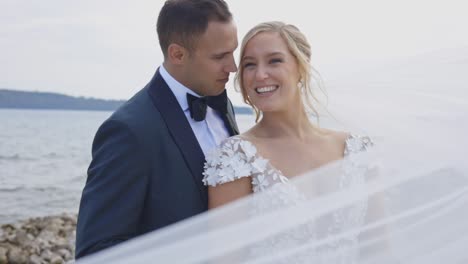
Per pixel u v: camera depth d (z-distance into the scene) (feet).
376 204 7.54
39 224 38.58
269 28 8.76
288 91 8.70
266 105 8.63
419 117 8.10
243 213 7.45
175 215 8.20
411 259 7.13
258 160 8.31
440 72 8.16
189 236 6.52
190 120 9.12
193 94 9.22
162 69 9.27
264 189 8.11
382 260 7.23
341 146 9.08
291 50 8.71
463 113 7.89
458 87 8.09
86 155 101.30
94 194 7.86
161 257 6.28
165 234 6.48
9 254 30.89
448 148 7.58
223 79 9.29
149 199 8.17
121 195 7.86
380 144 8.16
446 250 7.02
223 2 9.28
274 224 7.24
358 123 9.09
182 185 8.33
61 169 79.61
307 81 8.95
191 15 8.94
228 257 6.73
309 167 8.65
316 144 8.98
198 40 8.91
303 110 9.16
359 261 7.38
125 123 8.17
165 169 8.29
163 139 8.39
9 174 71.51
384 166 7.79
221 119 9.66
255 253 7.12
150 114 8.50
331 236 7.40
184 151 8.49
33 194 57.77
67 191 60.29
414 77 8.40
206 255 6.46
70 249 33.12
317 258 7.24
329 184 8.19
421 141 7.79
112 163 7.93
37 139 135.54
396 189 7.36
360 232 7.43
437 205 7.12
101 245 7.52
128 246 6.33
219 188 8.36
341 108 9.28
